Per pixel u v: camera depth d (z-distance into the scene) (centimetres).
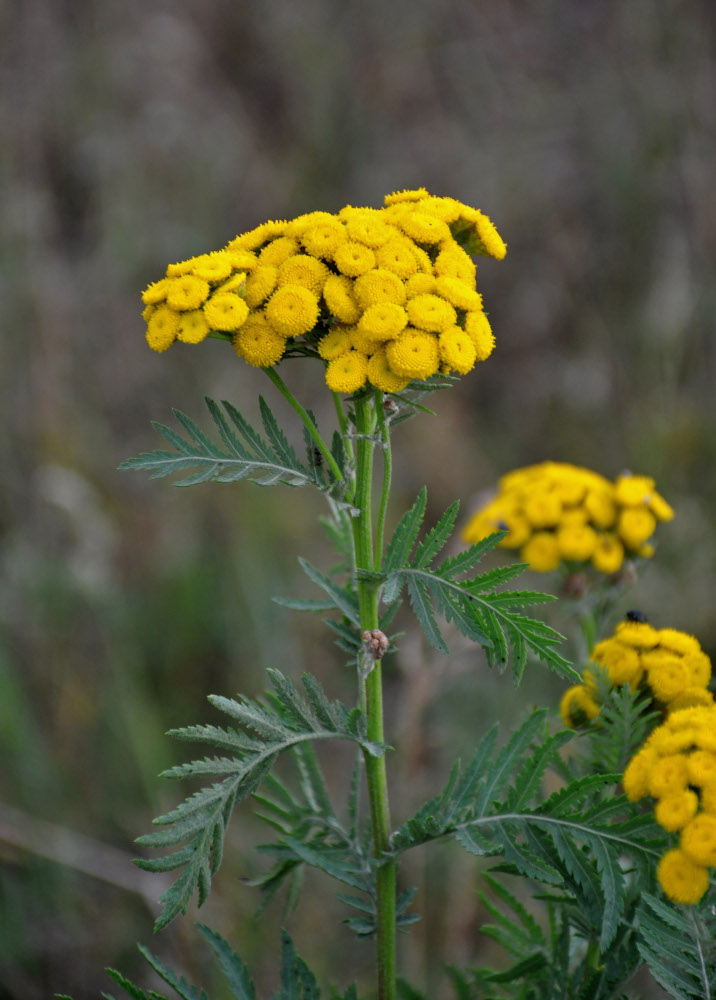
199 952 60
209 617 82
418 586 41
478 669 71
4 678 73
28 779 69
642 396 100
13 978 61
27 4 104
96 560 80
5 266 92
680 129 104
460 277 42
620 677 45
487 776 43
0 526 84
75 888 65
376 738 42
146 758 71
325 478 41
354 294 41
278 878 45
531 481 57
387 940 43
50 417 90
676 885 40
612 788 45
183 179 108
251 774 40
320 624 84
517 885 60
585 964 45
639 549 55
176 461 41
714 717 42
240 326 41
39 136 102
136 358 101
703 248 99
